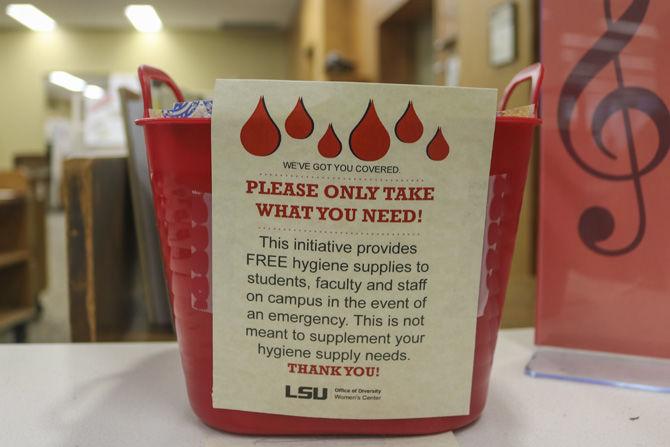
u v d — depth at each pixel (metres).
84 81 9.47
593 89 0.51
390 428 0.39
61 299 3.36
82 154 0.64
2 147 9.04
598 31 0.50
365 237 0.36
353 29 5.83
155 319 0.66
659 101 0.49
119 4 7.79
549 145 0.52
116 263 0.66
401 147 0.35
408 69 4.86
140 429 0.40
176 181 0.37
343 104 0.34
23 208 2.75
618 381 0.49
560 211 0.52
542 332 0.54
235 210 0.36
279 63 9.59
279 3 7.87
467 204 0.36
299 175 0.35
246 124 0.35
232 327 0.38
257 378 0.38
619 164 0.50
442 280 0.37
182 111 0.38
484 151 0.36
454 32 2.90
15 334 2.57
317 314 0.37
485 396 0.41
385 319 0.37
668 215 0.49
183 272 0.38
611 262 0.51
